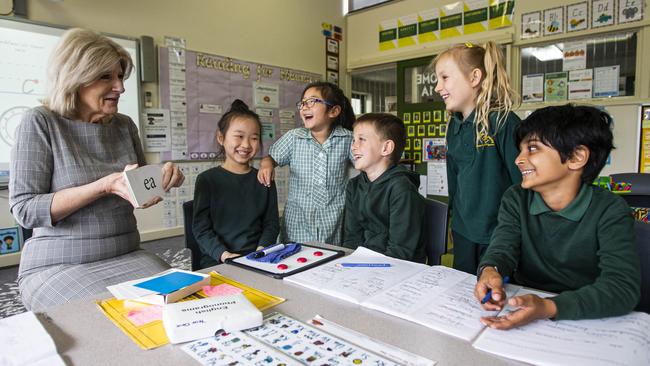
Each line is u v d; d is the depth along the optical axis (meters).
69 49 1.18
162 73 3.49
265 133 4.31
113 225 1.29
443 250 1.35
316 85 1.86
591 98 3.49
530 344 0.58
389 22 4.70
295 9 4.52
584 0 3.40
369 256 1.04
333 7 4.93
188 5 3.63
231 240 1.62
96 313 0.70
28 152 1.17
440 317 0.67
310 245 1.17
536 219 0.91
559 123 0.81
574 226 0.84
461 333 0.62
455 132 1.46
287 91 4.49
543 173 0.84
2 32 2.68
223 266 0.98
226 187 1.63
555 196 0.87
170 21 3.53
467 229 1.39
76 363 0.54
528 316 0.63
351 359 0.54
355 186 1.50
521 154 0.89
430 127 4.45
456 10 4.15
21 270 1.21
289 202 1.91
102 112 1.29
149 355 0.56
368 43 4.92
